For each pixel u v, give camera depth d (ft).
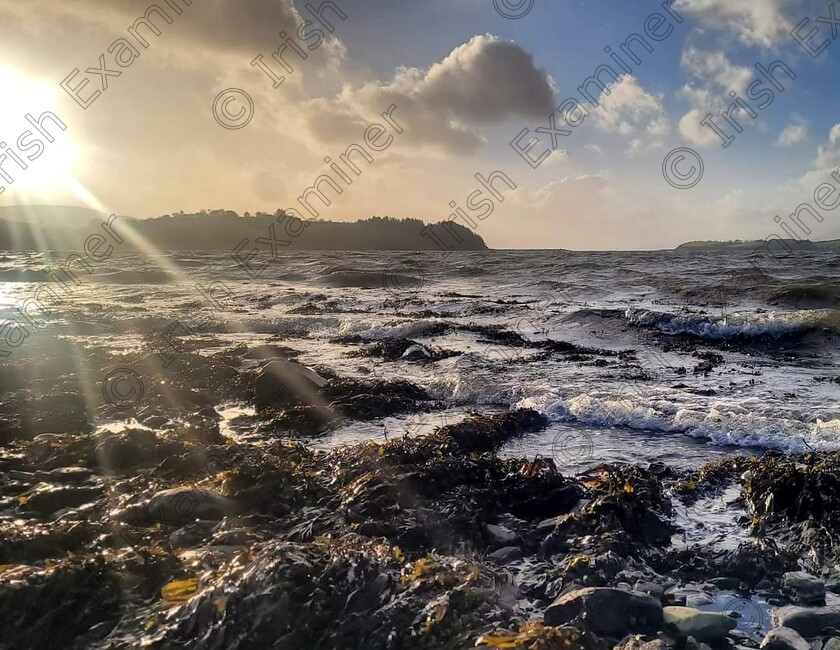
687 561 19.22
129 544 18.67
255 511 21.54
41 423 34.12
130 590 15.70
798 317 61.46
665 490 25.67
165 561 16.81
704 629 15.06
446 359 54.19
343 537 19.06
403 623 14.02
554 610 15.53
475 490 22.90
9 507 22.31
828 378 45.65
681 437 33.45
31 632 13.82
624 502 21.47
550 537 20.04
